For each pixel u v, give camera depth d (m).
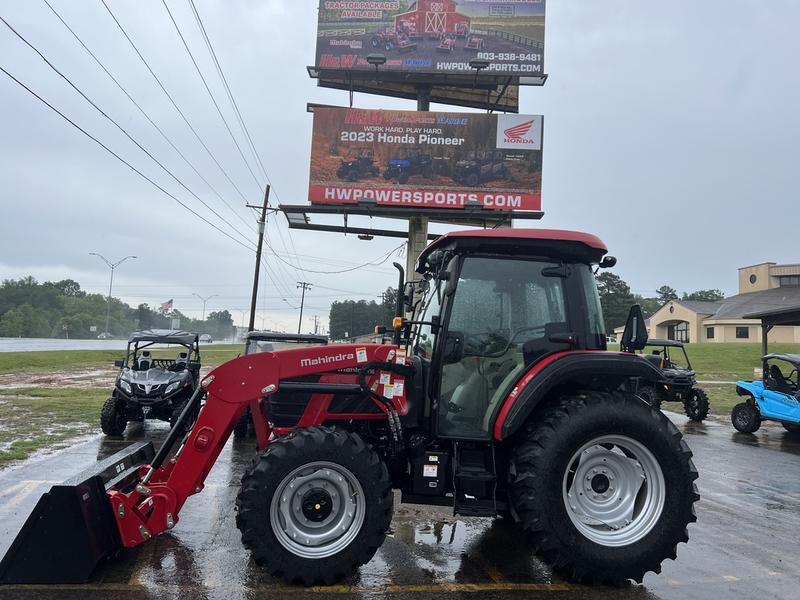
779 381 12.80
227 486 6.82
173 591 3.92
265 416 5.23
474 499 4.42
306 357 4.52
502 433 4.27
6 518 5.28
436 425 4.50
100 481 4.21
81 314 96.19
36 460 7.74
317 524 4.15
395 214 19.75
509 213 19.25
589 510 4.34
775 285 57.31
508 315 4.68
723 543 5.36
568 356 4.45
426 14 20.02
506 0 20.02
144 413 9.73
